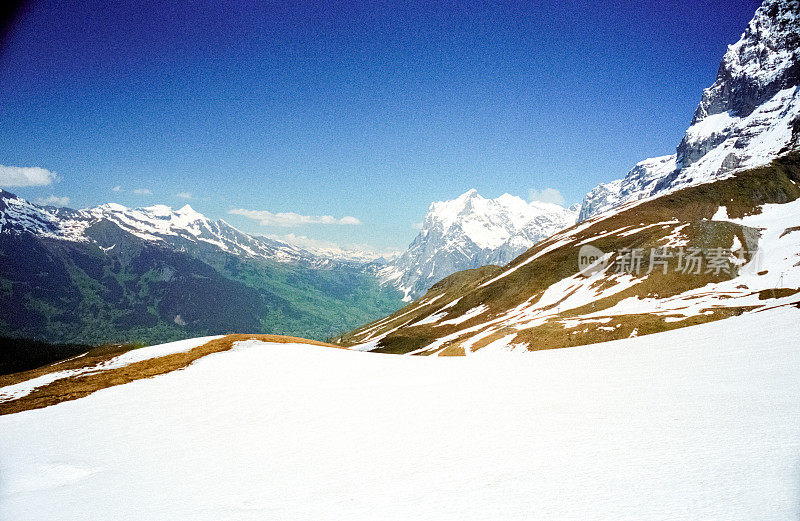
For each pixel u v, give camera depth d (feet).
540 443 51.90
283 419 88.58
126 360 195.83
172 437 85.46
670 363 111.86
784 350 103.19
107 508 49.44
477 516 32.89
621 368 114.32
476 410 77.41
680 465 37.81
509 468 43.93
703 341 138.31
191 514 42.91
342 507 39.14
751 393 66.08
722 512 27.78
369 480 46.32
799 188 601.21
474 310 511.81
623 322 269.23
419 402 91.04
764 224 490.49
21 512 53.16
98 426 102.17
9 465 78.33
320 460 57.67
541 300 450.71
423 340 464.65
